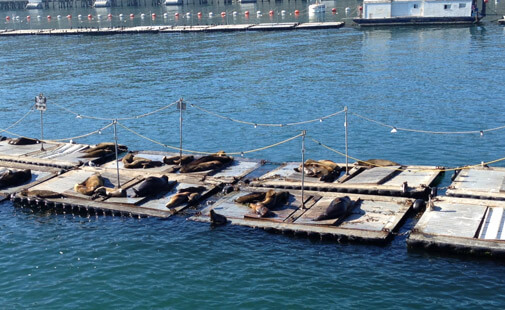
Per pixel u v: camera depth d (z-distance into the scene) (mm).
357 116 51250
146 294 25156
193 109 56438
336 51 84375
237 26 114250
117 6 188250
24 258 28578
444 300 23797
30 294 25484
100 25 135875
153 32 115625
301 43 93375
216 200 34188
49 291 25656
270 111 54281
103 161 42500
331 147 44219
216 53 88312
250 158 42562
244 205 32781
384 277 25594
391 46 85562
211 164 38750
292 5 158625
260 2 171500
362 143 44656
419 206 31266
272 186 35312
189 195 33844
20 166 41156
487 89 57625
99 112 57094
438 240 27047
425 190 32875
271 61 79562
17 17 160125
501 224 28156
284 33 106000
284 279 25797
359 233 28516
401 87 60594
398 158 41344
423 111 51594
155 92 64312
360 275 25812
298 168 37656
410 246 27641
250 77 69750
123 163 40469
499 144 42781
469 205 30406
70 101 61938
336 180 35312
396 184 33906
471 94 56188
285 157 42688
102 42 106188
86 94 64812
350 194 33219
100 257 28375
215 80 68938
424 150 42562
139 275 26656
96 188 35219
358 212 30984
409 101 55062
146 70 77250
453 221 28812
